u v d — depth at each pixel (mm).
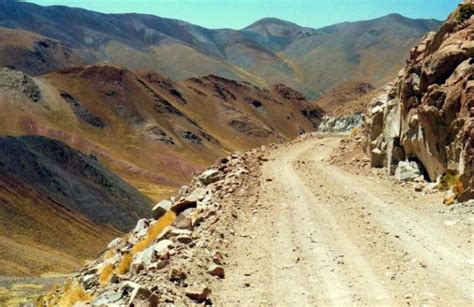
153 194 180750
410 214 18469
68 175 146500
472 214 17359
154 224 20281
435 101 21969
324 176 28078
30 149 145875
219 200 20422
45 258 92812
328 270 13297
